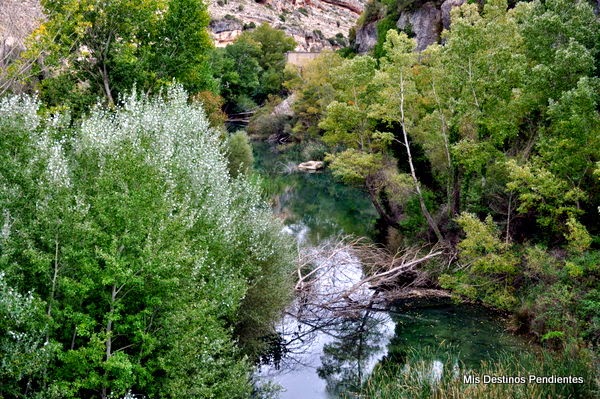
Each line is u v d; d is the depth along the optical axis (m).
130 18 24.61
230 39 110.25
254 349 13.18
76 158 10.26
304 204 34.91
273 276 13.01
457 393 10.15
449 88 21.30
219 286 10.12
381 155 25.05
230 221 11.41
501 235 19.09
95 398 8.43
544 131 18.19
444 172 23.61
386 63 24.38
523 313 15.44
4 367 7.05
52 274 8.26
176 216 9.05
